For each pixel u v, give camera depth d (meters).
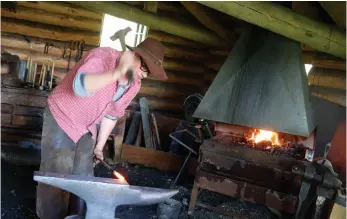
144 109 6.25
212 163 4.17
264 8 4.04
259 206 4.66
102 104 2.79
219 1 3.95
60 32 6.99
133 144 6.24
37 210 2.93
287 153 4.18
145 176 5.46
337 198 3.46
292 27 4.20
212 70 7.51
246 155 4.05
